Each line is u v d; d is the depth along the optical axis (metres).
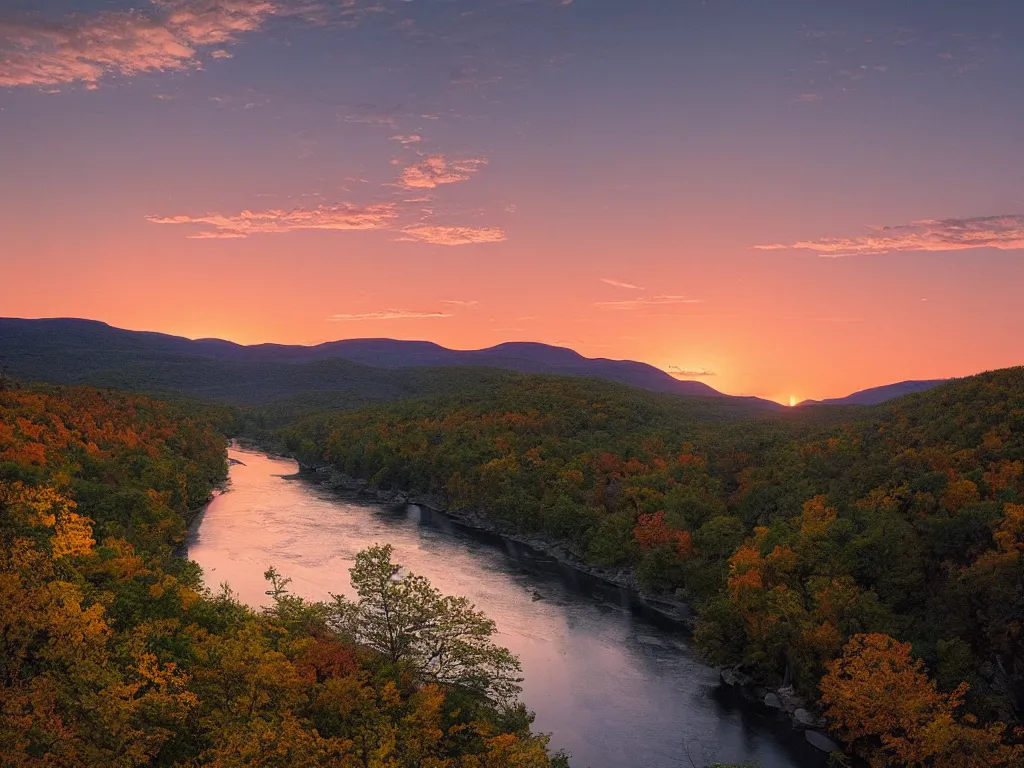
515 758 44.22
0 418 132.25
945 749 59.91
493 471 174.25
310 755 40.44
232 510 165.25
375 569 63.75
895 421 153.25
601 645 91.81
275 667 48.03
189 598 60.81
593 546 128.12
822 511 107.88
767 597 84.56
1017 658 72.56
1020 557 76.94
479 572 123.12
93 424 162.12
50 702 37.72
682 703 76.38
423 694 52.81
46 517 53.44
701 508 133.62
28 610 40.72
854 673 67.31
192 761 41.16
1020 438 112.31
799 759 66.06
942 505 95.50
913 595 84.25
